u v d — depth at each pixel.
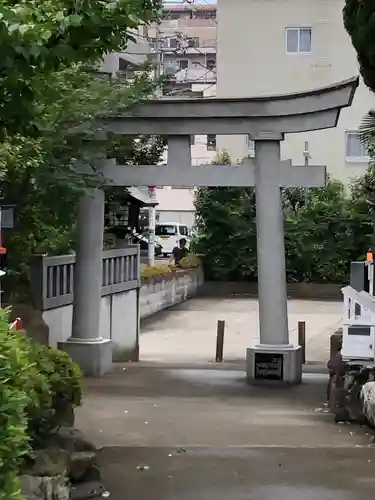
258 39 32.56
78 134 11.01
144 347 18.91
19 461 3.51
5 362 3.18
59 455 5.53
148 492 5.82
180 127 12.54
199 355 17.61
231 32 32.66
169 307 27.16
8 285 12.04
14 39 4.09
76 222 12.84
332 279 32.03
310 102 12.19
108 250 15.37
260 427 8.64
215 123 12.52
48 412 5.62
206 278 32.50
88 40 4.40
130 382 12.18
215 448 7.23
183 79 41.12
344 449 7.21
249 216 32.34
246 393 11.49
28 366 3.75
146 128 12.56
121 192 16.64
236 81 32.72
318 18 32.31
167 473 6.34
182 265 30.66
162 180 12.66
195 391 11.55
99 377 12.55
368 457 6.91
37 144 9.01
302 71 32.47
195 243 32.72
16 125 5.04
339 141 33.28
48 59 4.34
